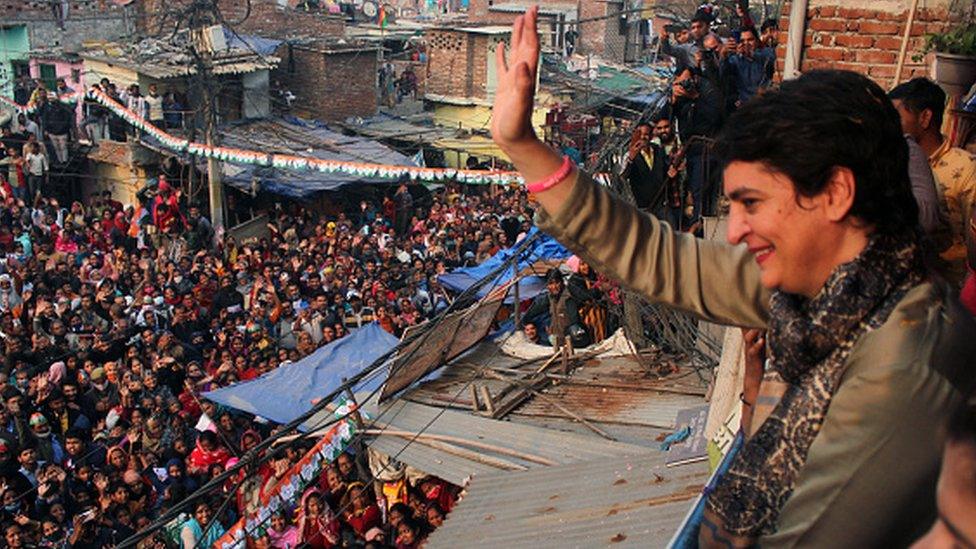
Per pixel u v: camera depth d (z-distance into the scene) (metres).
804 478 1.45
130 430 13.05
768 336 1.58
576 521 5.45
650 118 10.28
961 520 0.91
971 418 0.97
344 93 32.47
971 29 5.88
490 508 6.07
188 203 24.34
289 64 31.66
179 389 14.80
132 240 22.86
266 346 16.22
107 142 26.70
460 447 8.40
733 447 2.50
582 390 9.12
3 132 27.16
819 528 1.41
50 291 18.94
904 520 1.38
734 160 1.53
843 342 1.47
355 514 10.22
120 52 28.53
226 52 28.22
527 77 1.76
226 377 14.87
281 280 19.38
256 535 10.34
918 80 3.83
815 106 1.45
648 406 8.55
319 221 25.09
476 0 45.22
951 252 3.66
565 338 9.88
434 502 9.36
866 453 1.37
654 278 1.91
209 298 18.42
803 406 1.49
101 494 11.39
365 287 19.28
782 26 7.66
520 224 22.58
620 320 10.45
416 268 20.41
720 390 5.46
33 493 11.68
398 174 22.53
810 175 1.45
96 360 15.45
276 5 34.88
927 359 1.37
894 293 1.46
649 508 5.31
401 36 39.47
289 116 30.28
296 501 10.79
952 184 3.68
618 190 9.52
